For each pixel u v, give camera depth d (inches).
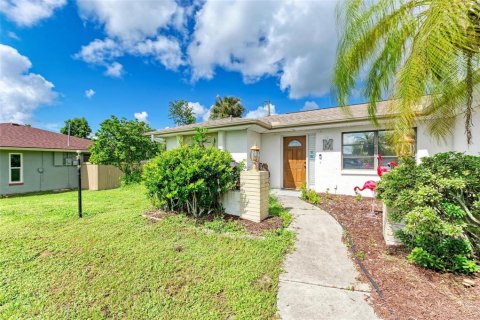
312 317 86.8
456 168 129.0
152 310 91.6
